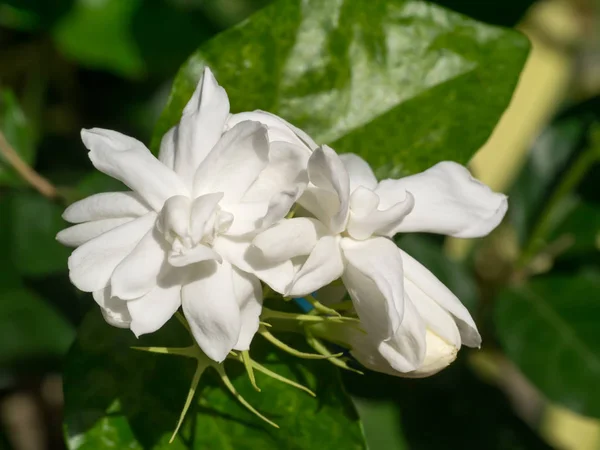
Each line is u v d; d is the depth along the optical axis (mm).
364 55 279
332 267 242
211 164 242
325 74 278
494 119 279
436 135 279
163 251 239
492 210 253
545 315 313
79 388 263
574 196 326
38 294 320
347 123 279
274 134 247
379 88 280
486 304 328
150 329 236
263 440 265
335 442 264
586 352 307
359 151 279
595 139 306
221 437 265
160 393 266
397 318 237
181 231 235
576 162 322
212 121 244
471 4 302
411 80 280
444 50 280
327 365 265
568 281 319
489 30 280
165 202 238
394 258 243
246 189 243
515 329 312
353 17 278
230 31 273
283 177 245
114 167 241
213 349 237
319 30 277
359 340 254
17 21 331
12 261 320
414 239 320
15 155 295
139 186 241
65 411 262
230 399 267
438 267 320
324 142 278
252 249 241
